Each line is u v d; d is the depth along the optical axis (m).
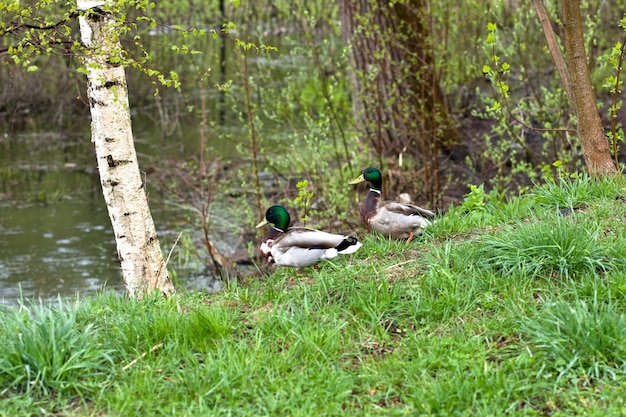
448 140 15.62
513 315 6.10
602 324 5.50
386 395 5.29
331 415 5.12
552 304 5.97
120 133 7.77
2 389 5.47
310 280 7.28
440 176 15.20
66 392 5.43
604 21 17.31
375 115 15.12
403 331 6.16
